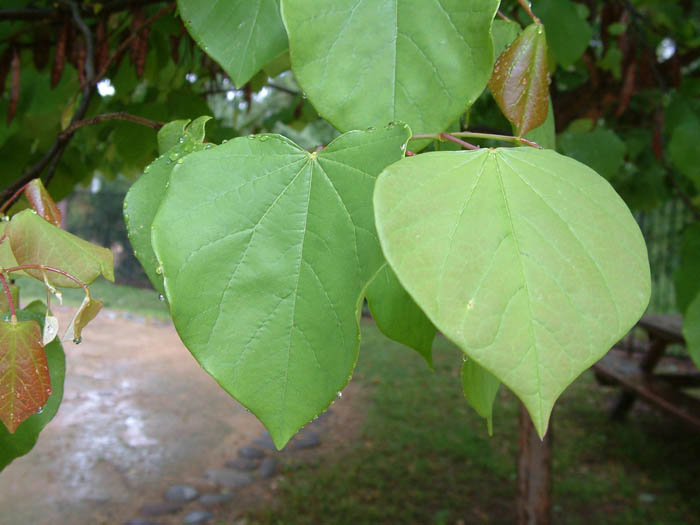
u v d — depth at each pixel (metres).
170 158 0.28
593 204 0.22
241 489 1.95
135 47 0.64
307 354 0.23
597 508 1.84
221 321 0.23
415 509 1.82
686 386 2.20
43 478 1.92
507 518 1.78
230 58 0.31
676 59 0.94
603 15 0.93
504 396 2.76
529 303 0.20
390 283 0.30
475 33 0.24
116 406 2.58
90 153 1.10
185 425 2.43
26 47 0.70
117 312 4.33
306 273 0.23
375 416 2.50
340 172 0.24
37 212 0.30
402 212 0.20
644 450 2.26
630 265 0.21
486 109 0.98
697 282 0.81
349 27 0.25
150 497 1.87
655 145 0.89
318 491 1.92
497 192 0.21
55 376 0.32
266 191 0.24
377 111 0.25
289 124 1.26
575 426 2.48
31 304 0.32
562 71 1.22
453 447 2.21
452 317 0.19
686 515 1.81
